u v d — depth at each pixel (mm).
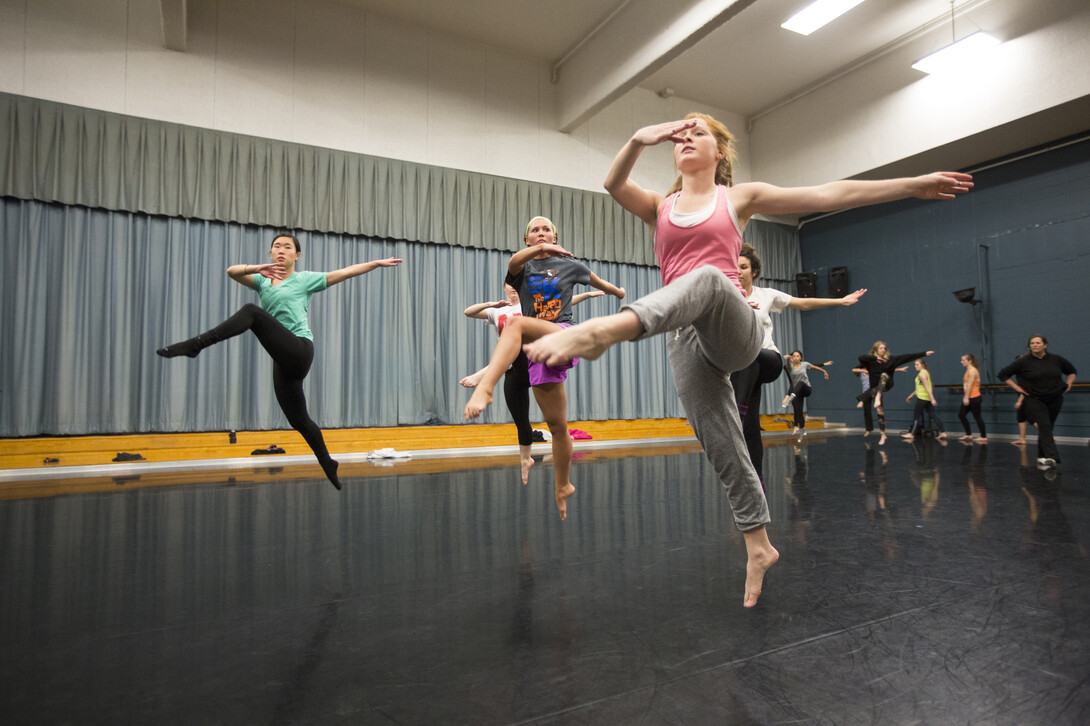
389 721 1237
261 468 6488
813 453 7082
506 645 1624
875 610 1860
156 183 7594
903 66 9961
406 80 9195
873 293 11742
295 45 8516
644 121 11141
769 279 12578
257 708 1301
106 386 7273
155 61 7727
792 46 9969
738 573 2281
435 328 9234
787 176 11641
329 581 2244
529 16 9055
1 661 1562
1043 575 2197
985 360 10125
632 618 1813
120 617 1882
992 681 1386
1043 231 9547
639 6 8414
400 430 8523
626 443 9820
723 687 1368
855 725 1203
